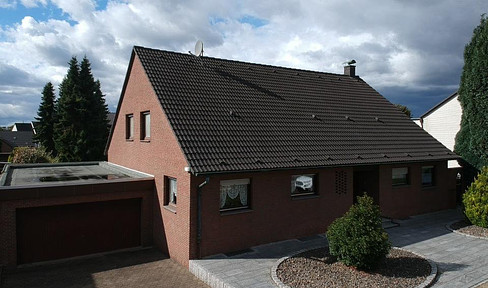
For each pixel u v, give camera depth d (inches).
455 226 622.8
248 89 674.8
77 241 541.3
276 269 424.5
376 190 654.5
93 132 1632.6
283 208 547.2
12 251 490.6
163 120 549.6
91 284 442.0
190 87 608.4
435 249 507.5
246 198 525.3
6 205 484.1
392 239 556.1
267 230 533.0
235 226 505.4
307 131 626.5
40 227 515.8
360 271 412.5
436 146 754.8
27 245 508.4
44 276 469.7
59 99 1750.7
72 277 465.1
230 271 432.5
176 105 553.3
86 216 547.2
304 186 577.0
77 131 1595.7
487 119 700.7
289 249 510.3
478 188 615.5
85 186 530.9
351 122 712.4
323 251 486.3
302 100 717.3
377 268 419.8
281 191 545.0
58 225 527.5
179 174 500.4
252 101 644.7
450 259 467.2
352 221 414.6
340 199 605.0
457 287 383.6
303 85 777.6
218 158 488.7
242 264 455.2
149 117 622.8
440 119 1159.6
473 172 756.0
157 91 563.8
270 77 751.7
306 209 569.0
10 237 488.4
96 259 532.7
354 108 772.6
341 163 572.7
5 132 2667.3
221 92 631.2
